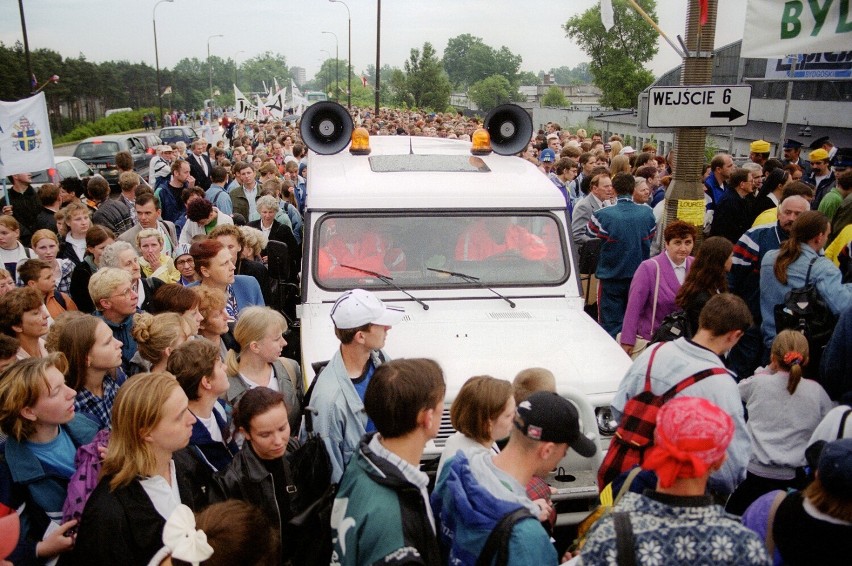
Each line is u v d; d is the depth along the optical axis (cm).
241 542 236
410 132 2352
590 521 331
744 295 642
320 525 286
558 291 563
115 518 298
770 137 2347
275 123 4056
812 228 538
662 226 757
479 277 559
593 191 879
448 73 16012
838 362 437
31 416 337
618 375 453
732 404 361
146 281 624
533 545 248
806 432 448
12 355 400
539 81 17788
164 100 10644
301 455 347
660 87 668
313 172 623
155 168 1304
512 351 478
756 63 2362
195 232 827
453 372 446
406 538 252
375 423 271
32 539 346
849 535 245
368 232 554
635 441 372
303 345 498
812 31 684
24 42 2914
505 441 402
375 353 417
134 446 304
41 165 1016
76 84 7050
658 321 576
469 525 260
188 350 373
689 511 227
